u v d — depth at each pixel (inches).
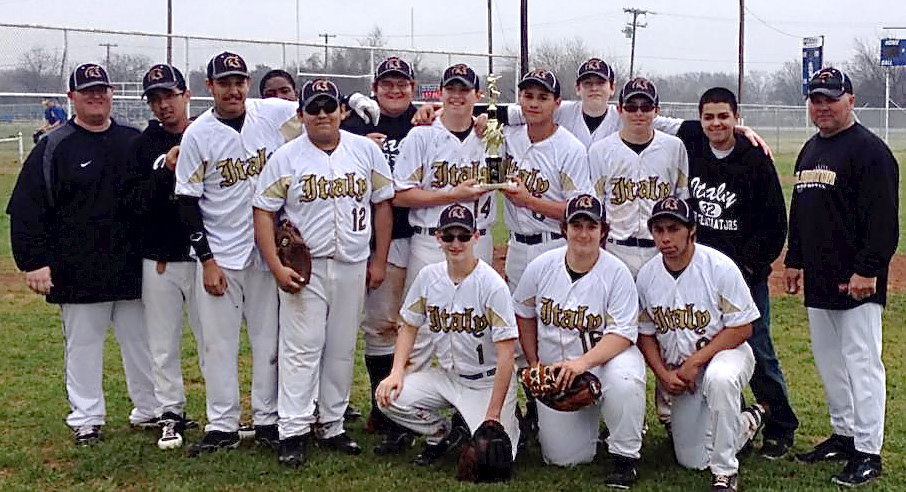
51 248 220.5
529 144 224.7
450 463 213.6
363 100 241.9
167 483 201.3
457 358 210.7
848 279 200.4
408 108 242.7
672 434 213.2
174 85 214.5
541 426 211.3
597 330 206.5
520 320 214.4
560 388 197.0
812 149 206.8
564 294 206.5
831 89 197.3
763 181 213.5
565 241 227.9
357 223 211.6
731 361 197.9
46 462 215.0
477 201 225.0
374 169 216.2
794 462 213.0
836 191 199.3
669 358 208.7
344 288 213.5
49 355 311.3
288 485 200.2
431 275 209.0
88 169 219.1
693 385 203.5
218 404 220.1
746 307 200.2
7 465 213.3
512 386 212.4
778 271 478.6
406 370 221.9
